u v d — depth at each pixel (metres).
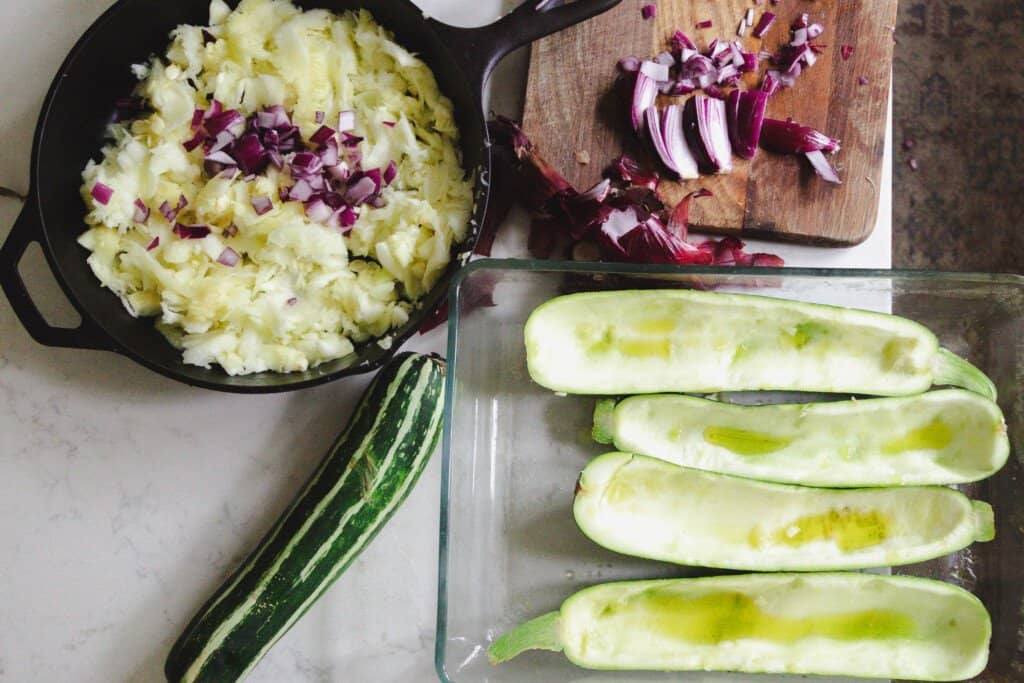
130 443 0.83
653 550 0.78
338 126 0.78
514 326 0.80
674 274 0.76
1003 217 1.03
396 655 0.82
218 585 0.82
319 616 0.82
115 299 0.77
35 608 0.82
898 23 1.04
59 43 0.83
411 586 0.83
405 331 0.76
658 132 0.82
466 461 0.80
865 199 0.83
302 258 0.77
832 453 0.80
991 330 0.80
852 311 0.77
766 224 0.83
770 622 0.79
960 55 1.04
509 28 0.77
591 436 0.80
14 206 0.83
